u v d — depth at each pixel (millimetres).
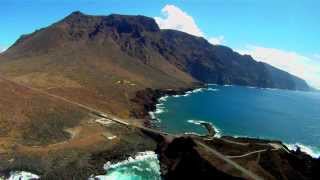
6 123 147250
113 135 154250
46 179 111812
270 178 108562
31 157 124000
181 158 126438
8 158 121688
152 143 149625
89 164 124250
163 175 121812
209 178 112938
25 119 154750
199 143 130000
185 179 120312
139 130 165500
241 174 109000
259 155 121938
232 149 126375
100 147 138875
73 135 150375
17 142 135250
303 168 117938
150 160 133500
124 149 139750
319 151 161500
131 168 125688
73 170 118500
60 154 129000
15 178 111000
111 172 121562
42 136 144250
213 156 120000
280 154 123500
